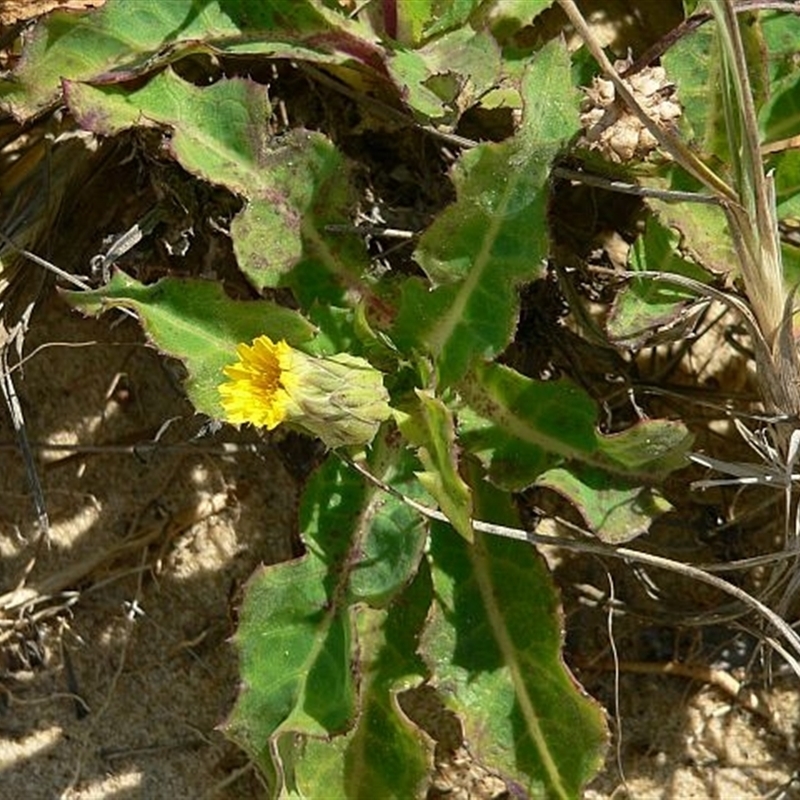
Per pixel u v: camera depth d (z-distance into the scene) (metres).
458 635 0.17
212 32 0.17
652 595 0.18
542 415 0.16
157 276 0.18
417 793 0.17
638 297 0.16
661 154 0.16
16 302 0.18
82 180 0.18
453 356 0.16
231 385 0.15
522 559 0.17
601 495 0.16
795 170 0.17
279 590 0.16
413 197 0.18
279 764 0.16
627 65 0.17
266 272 0.16
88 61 0.16
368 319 0.17
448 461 0.15
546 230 0.15
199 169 0.16
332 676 0.16
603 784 0.18
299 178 0.16
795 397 0.16
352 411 0.15
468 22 0.17
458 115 0.16
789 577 0.17
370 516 0.16
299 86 0.18
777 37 0.16
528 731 0.17
